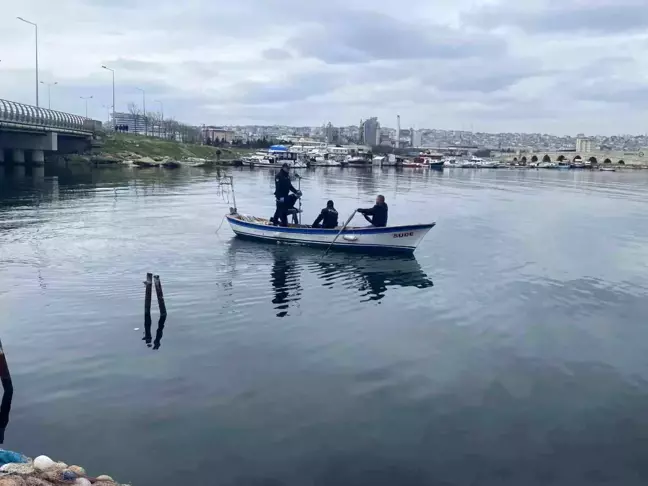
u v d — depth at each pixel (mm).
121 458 10250
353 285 22281
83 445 10656
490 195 66938
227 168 118188
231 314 18297
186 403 12305
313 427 11406
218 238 31609
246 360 14672
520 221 42312
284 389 13062
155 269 24078
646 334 17281
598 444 11047
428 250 29734
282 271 24234
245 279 22734
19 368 13969
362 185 80125
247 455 10398
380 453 10562
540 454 10672
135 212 42438
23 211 41594
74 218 38562
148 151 122562
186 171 99688
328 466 10117
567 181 100438
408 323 17875
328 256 27375
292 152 153750
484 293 21516
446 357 15180
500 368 14539
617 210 50906
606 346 16234
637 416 12172
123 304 19078
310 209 49125
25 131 79625
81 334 16281
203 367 14172
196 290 20938
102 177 76625
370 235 27797
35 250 27625
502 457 10531
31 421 11484
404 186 79750
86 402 12297
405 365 14570
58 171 83625
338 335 16625
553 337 16891
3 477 7406
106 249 28203
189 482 9602
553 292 21812
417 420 11789
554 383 13719
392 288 21969
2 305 18797
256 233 30438
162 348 15336
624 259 28172
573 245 32062
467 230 37281
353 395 12836
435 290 21797
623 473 10148
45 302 19188
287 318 18062
